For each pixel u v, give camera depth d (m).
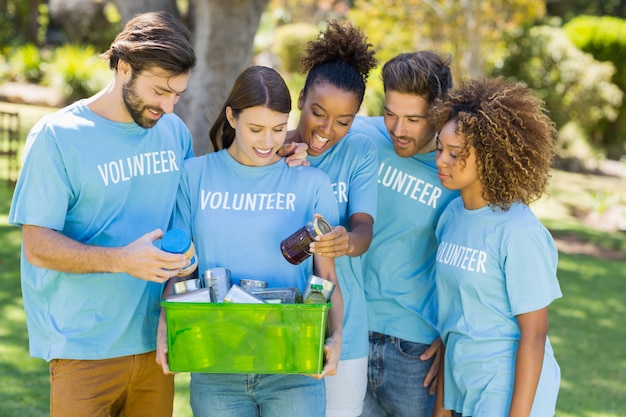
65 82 16.70
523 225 2.60
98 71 16.92
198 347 2.36
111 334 2.65
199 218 2.65
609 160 18.28
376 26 13.55
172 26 2.55
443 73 2.92
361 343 2.91
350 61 2.87
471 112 2.63
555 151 2.76
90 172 2.60
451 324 2.75
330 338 2.56
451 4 13.13
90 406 2.65
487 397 2.65
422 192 3.02
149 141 2.71
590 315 7.38
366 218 2.85
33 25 21.91
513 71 16.12
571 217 12.71
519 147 2.59
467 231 2.70
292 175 2.67
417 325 3.03
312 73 2.85
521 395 2.56
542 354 2.57
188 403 4.68
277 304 2.33
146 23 2.53
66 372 2.63
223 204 2.64
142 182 2.69
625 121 18.42
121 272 2.47
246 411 2.62
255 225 2.61
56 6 20.22
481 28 12.21
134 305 2.67
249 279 2.60
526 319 2.59
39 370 5.05
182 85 2.57
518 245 2.58
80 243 2.48
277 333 2.35
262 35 22.12
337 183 2.91
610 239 11.12
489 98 2.63
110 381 2.67
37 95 16.75
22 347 5.42
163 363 2.46
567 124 16.72
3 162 11.77
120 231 2.66
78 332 2.61
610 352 6.32
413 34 13.57
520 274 2.58
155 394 2.79
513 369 2.63
